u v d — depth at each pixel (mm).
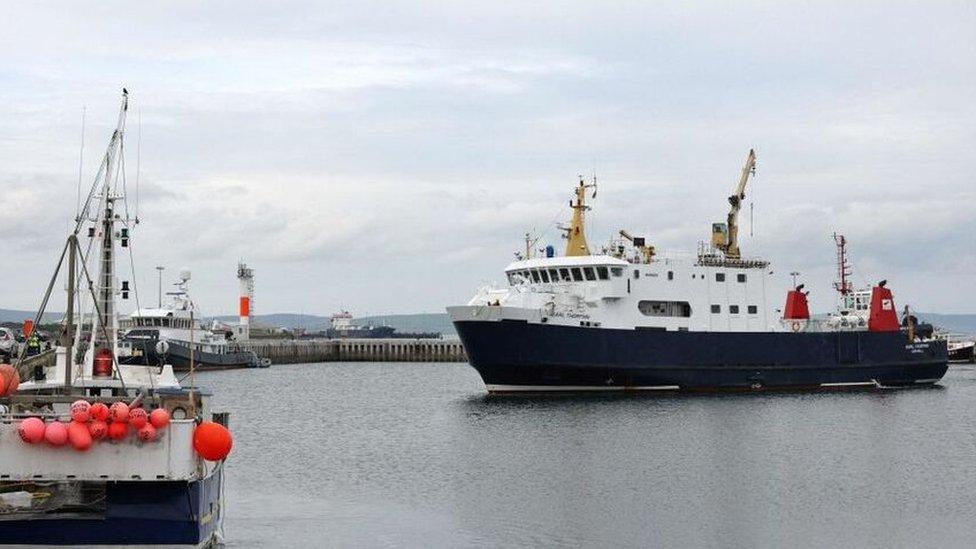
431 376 127125
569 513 34094
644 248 79875
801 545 30109
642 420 60719
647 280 78000
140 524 22438
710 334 79062
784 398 75562
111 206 34594
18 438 21734
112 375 31297
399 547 29344
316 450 49906
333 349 189000
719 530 31812
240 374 131750
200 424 22797
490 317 72375
